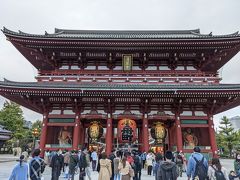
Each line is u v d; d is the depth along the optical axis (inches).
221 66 1510.8
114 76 1278.3
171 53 1302.9
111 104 1194.6
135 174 626.5
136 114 1202.6
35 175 382.0
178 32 1630.2
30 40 1246.3
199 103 1193.4
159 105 1216.2
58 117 1194.0
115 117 1197.1
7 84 1098.1
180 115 1194.0
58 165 604.1
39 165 390.9
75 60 1364.4
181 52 1306.6
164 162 330.3
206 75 1285.7
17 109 2751.0
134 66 1354.6
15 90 1112.8
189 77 1262.3
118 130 1143.0
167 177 319.0
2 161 1412.4
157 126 1187.3
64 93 1136.2
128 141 1132.5
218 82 1251.8
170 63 1343.5
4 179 721.0
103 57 1341.0
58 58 1344.7
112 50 1291.8
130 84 1198.9
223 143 2839.6
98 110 1220.5
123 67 1309.1
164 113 1202.6
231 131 2886.3
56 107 1219.2
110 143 1141.1
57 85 1120.8
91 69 1346.0
